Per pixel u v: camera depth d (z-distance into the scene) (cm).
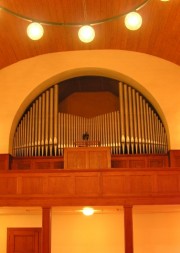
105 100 1555
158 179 1183
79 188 1182
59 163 1356
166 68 1398
